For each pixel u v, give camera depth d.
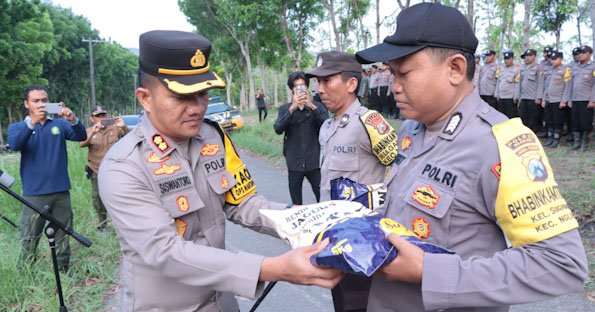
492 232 1.29
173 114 1.44
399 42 1.30
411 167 1.44
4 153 13.28
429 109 1.33
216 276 1.30
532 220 1.12
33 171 4.11
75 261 4.43
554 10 16.23
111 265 4.35
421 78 1.29
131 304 1.53
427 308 1.16
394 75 1.39
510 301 1.11
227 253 1.33
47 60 36.50
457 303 1.13
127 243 1.45
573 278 1.10
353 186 1.73
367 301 1.63
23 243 4.11
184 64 1.42
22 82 27.73
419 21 1.27
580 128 8.05
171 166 1.50
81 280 4.05
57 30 40.75
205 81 1.44
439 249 1.22
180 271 1.34
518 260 1.12
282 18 20.48
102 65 49.62
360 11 18.09
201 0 31.47
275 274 1.26
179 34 1.46
